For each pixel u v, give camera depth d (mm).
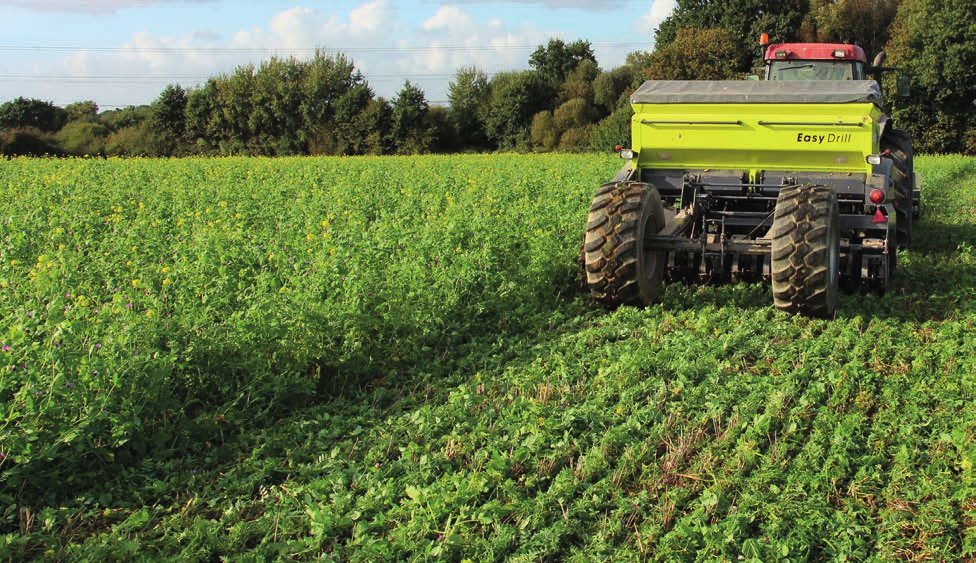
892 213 8828
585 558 3910
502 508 4340
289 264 8492
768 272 8773
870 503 4469
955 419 5344
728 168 9188
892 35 51281
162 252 9664
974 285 9297
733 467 4801
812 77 12234
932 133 47406
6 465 4664
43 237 10703
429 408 5578
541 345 7309
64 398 4934
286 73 63594
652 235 8445
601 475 4789
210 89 64188
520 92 66688
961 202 19203
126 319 5848
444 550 3986
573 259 9930
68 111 81250
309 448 5266
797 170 8945
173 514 4504
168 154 63250
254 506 4551
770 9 58250
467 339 7707
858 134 8367
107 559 3975
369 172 23078
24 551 4043
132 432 5184
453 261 8883
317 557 4031
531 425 5289
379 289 7570
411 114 60969
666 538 4039
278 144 62344
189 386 5910
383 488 4527
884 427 5332
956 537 4152
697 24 60969
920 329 7668
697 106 8789
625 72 68562
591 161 31406
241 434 5469
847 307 8398
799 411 5531
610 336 7539
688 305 8617
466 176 22297
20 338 5066
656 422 5441
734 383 6074
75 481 4746
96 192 16922
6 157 40906
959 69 44844
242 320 6266
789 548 4020
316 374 6430
